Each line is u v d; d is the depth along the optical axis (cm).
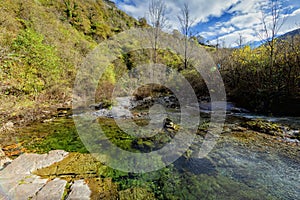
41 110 717
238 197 222
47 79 878
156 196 225
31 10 1162
